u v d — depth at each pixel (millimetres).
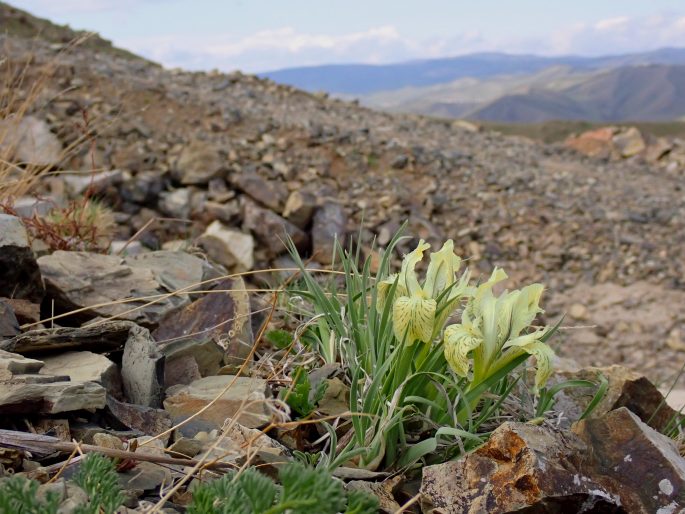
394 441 573
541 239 2516
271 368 689
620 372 744
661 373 1877
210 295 790
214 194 2127
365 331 641
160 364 638
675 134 27156
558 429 543
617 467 531
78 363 626
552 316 2143
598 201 2887
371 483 538
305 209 2045
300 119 3008
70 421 562
